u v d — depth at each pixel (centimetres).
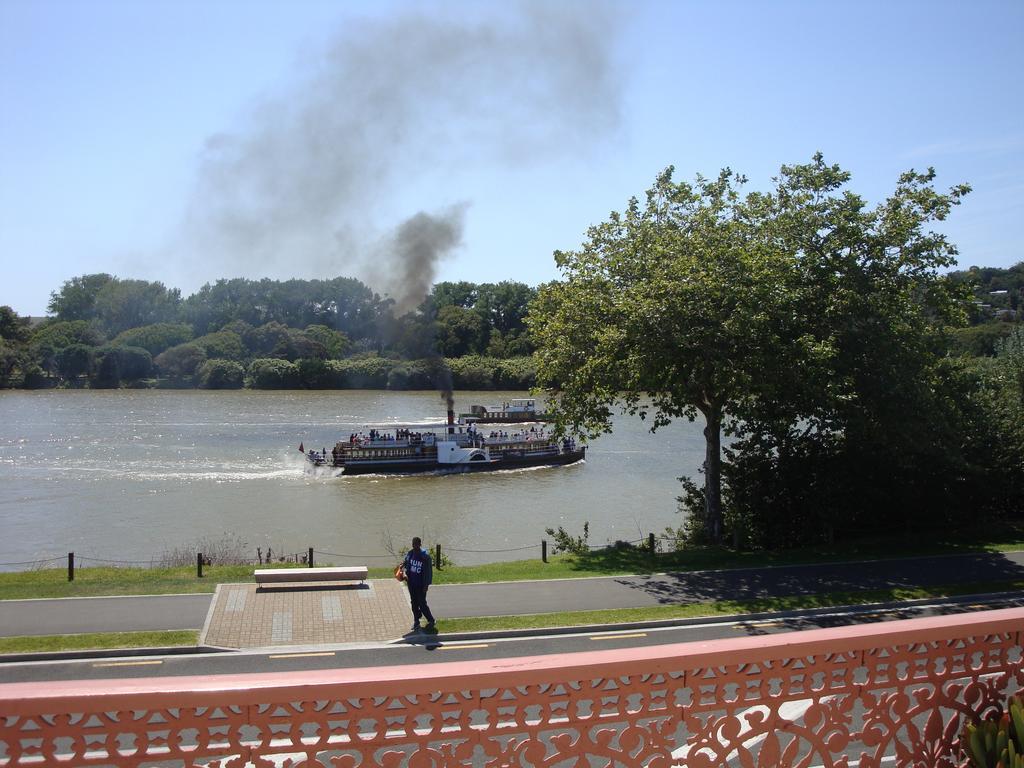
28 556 3709
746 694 434
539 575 2398
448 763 382
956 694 475
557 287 3106
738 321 2497
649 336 2577
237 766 355
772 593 2205
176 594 2084
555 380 3103
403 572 1844
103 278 16138
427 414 10525
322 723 366
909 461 2888
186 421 9375
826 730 447
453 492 5756
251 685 354
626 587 2252
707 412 2947
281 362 13638
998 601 2152
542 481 6241
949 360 3180
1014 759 432
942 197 2856
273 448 7444
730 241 2856
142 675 1539
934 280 2928
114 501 5066
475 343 15000
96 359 13275
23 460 6575
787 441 3033
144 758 345
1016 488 3281
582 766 403
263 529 4391
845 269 2838
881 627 454
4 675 1527
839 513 2980
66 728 337
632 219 3106
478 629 1834
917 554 2708
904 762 464
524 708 392
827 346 2550
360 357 14525
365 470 6519
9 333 14012
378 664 1617
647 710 411
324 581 2205
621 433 9181
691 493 3338
